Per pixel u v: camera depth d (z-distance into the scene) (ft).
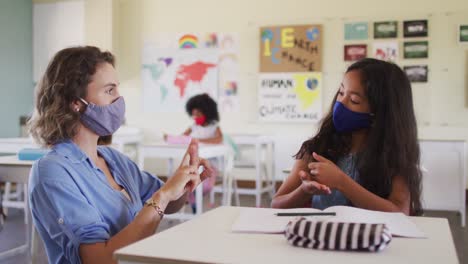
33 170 3.86
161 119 21.76
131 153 18.67
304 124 19.93
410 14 18.62
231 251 2.89
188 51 21.33
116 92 4.21
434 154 15.90
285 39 20.03
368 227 2.96
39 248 10.53
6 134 21.21
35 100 4.17
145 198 4.92
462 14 18.12
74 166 3.93
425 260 2.76
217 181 15.34
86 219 3.63
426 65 18.48
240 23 20.66
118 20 22.16
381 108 4.96
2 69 20.98
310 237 2.97
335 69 19.52
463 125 18.22
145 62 21.90
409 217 3.98
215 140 15.70
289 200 4.90
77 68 4.02
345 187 4.36
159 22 21.72
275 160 20.26
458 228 13.53
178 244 3.04
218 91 20.97
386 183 4.90
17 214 15.12
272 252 2.88
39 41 22.39
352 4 19.26
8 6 21.22
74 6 21.83
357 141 5.26
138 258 2.80
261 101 20.39
